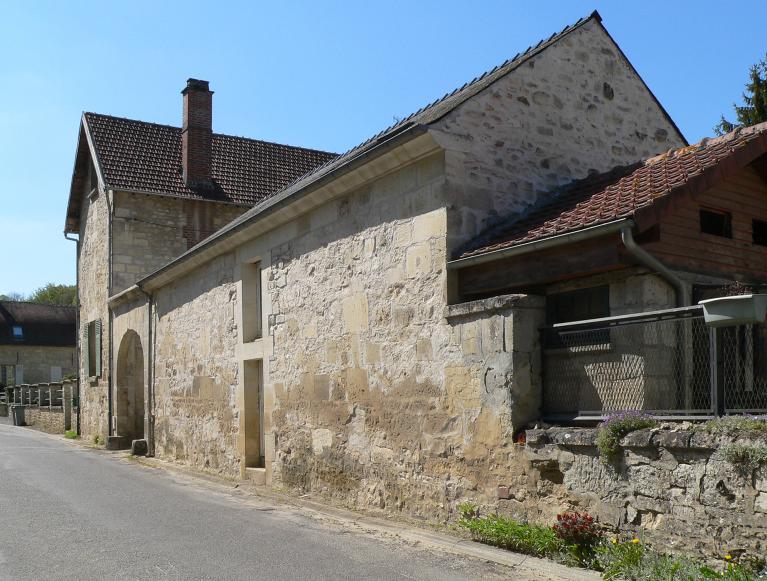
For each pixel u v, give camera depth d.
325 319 9.91
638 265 6.59
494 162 8.50
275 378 11.11
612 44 10.16
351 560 6.23
